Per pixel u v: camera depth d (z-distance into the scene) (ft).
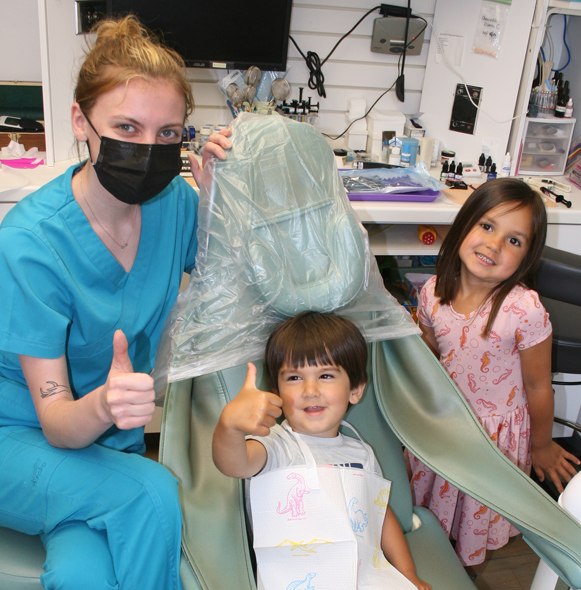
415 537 3.39
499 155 6.29
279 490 2.93
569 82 6.90
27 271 2.82
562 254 4.50
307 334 3.01
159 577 2.65
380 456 3.46
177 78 2.75
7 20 5.96
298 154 3.09
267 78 6.58
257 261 3.00
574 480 2.90
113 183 2.82
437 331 4.23
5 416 3.09
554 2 5.58
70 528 2.69
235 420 2.53
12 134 5.94
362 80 6.98
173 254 3.47
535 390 4.03
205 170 3.03
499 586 4.38
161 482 2.69
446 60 6.59
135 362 3.49
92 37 5.32
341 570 2.79
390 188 5.29
